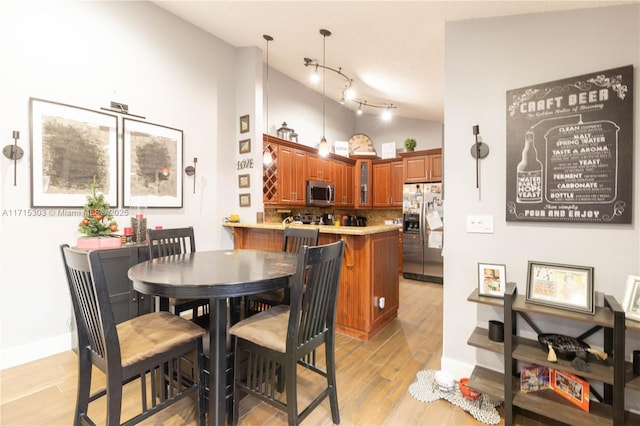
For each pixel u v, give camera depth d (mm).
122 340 1424
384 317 3031
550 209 1717
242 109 3857
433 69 3256
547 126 1717
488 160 1922
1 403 1778
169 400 1459
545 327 1777
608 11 1575
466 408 1744
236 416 1567
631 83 1511
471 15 1938
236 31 3420
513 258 1853
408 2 2004
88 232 2379
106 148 2701
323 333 1612
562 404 1571
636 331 1544
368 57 3254
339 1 2299
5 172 2186
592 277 1502
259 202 3805
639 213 1506
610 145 1556
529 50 1788
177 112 3252
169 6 3061
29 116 2271
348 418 1691
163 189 3141
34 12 2279
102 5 2658
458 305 2055
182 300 2219
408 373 2158
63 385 1968
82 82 2543
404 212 5234
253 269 1677
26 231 2281
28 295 2293
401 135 6184
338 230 2697
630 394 1562
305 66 4074
